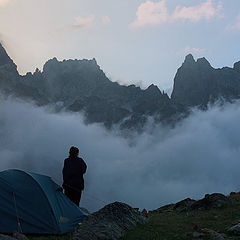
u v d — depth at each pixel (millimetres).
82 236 11039
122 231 11586
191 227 12133
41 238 11484
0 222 12094
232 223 12008
